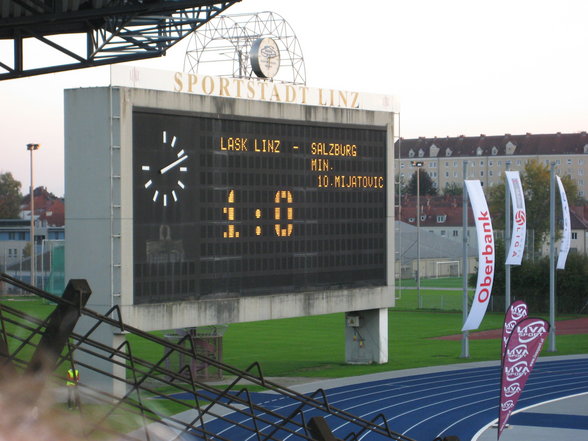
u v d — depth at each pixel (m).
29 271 100.38
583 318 84.44
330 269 48.25
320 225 47.62
